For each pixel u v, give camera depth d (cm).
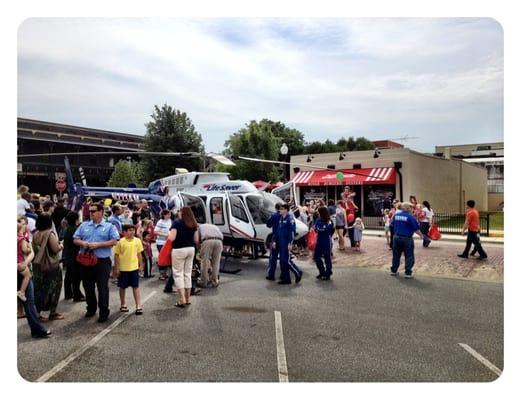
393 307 727
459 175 3148
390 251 1411
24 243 561
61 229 923
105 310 644
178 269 730
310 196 2689
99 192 1636
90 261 637
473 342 560
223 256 1269
